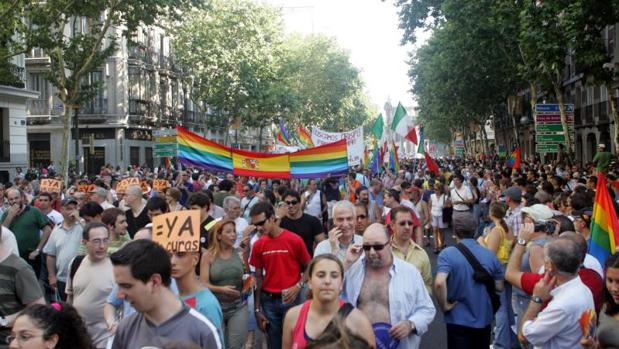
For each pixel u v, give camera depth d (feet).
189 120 189.06
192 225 15.97
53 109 150.61
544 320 15.85
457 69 132.87
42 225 34.81
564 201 33.53
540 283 16.28
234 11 138.92
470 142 281.54
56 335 11.76
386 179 73.10
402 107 70.79
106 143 154.30
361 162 74.90
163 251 12.91
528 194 38.06
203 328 12.92
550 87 79.05
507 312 26.63
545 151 82.53
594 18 58.44
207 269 23.25
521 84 132.05
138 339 12.85
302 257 25.11
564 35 59.62
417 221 31.48
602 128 128.88
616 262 14.42
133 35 77.30
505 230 28.81
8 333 18.47
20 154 112.16
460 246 21.31
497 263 21.36
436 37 139.23
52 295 34.19
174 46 142.51
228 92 142.20
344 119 250.98
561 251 15.84
